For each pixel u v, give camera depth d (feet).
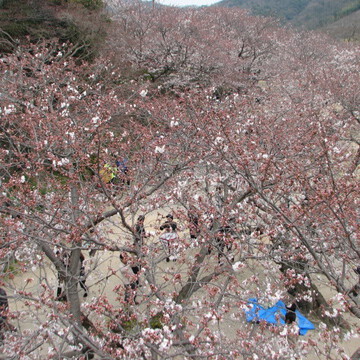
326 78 47.88
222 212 17.97
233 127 21.90
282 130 23.71
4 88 25.77
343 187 14.94
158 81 56.18
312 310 22.35
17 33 45.01
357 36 129.80
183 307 14.51
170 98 39.91
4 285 13.93
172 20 63.72
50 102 24.89
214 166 20.29
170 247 16.55
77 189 19.85
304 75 58.49
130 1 68.95
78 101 25.81
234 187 23.39
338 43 106.32
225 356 11.75
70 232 14.76
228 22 88.99
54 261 16.56
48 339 12.15
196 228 16.81
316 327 21.07
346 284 21.44
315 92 44.60
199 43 62.08
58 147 19.36
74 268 16.93
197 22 67.77
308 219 16.92
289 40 92.22
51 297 12.92
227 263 16.22
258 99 48.55
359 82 44.73
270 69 75.51
